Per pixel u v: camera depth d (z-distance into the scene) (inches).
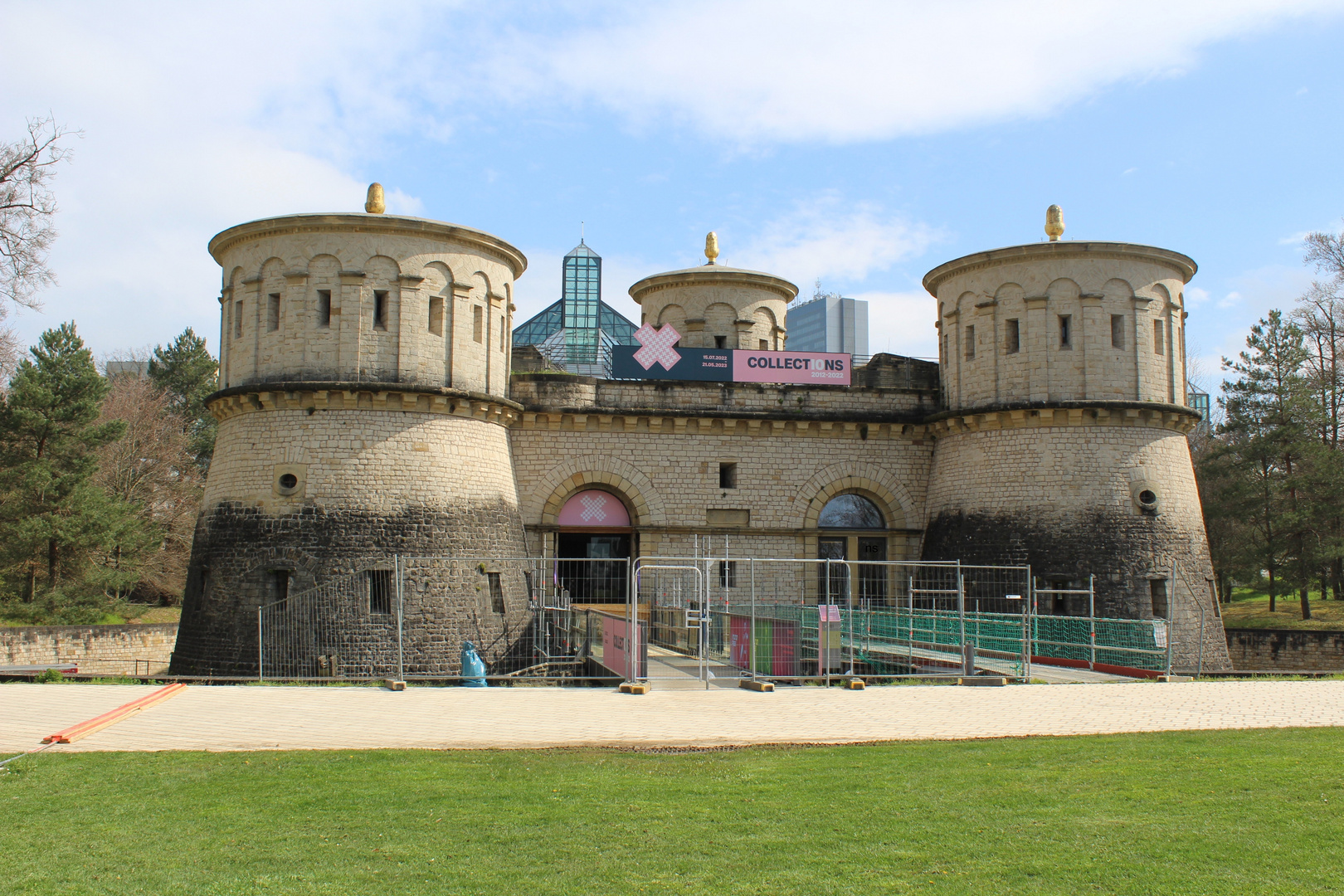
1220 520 2172.7
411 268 1117.1
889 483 1368.1
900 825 436.1
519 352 1348.4
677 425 1323.8
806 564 1338.6
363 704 740.0
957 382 1322.6
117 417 2145.7
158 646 1573.6
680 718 692.7
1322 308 2111.2
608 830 430.0
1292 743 605.3
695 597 1302.9
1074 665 1063.6
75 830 428.1
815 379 1365.7
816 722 679.1
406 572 1066.7
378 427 1089.4
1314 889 364.8
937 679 917.8
